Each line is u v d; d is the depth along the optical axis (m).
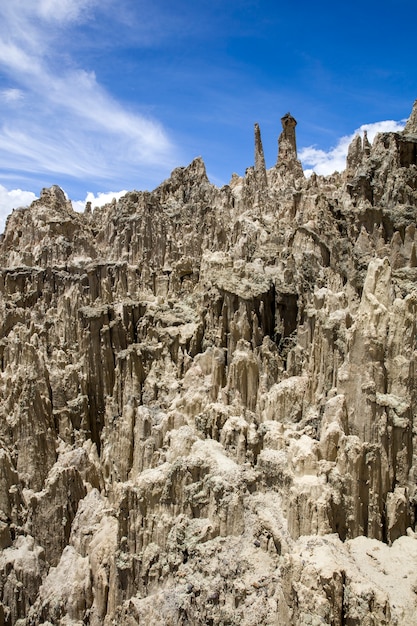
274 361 40.28
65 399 46.19
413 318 31.34
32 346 44.78
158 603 30.72
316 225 44.75
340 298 37.94
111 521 37.88
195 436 36.41
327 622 23.70
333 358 35.47
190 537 32.22
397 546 28.75
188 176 65.00
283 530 29.53
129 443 41.62
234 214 60.47
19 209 67.69
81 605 35.75
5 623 36.97
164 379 43.44
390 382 31.34
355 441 29.72
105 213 65.62
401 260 40.38
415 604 24.78
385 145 46.50
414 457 30.58
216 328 42.56
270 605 27.70
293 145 68.00
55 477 40.59
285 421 36.62
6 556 38.56
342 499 29.08
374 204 44.72
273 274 44.31
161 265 55.28
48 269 54.31
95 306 49.34
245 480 32.56
